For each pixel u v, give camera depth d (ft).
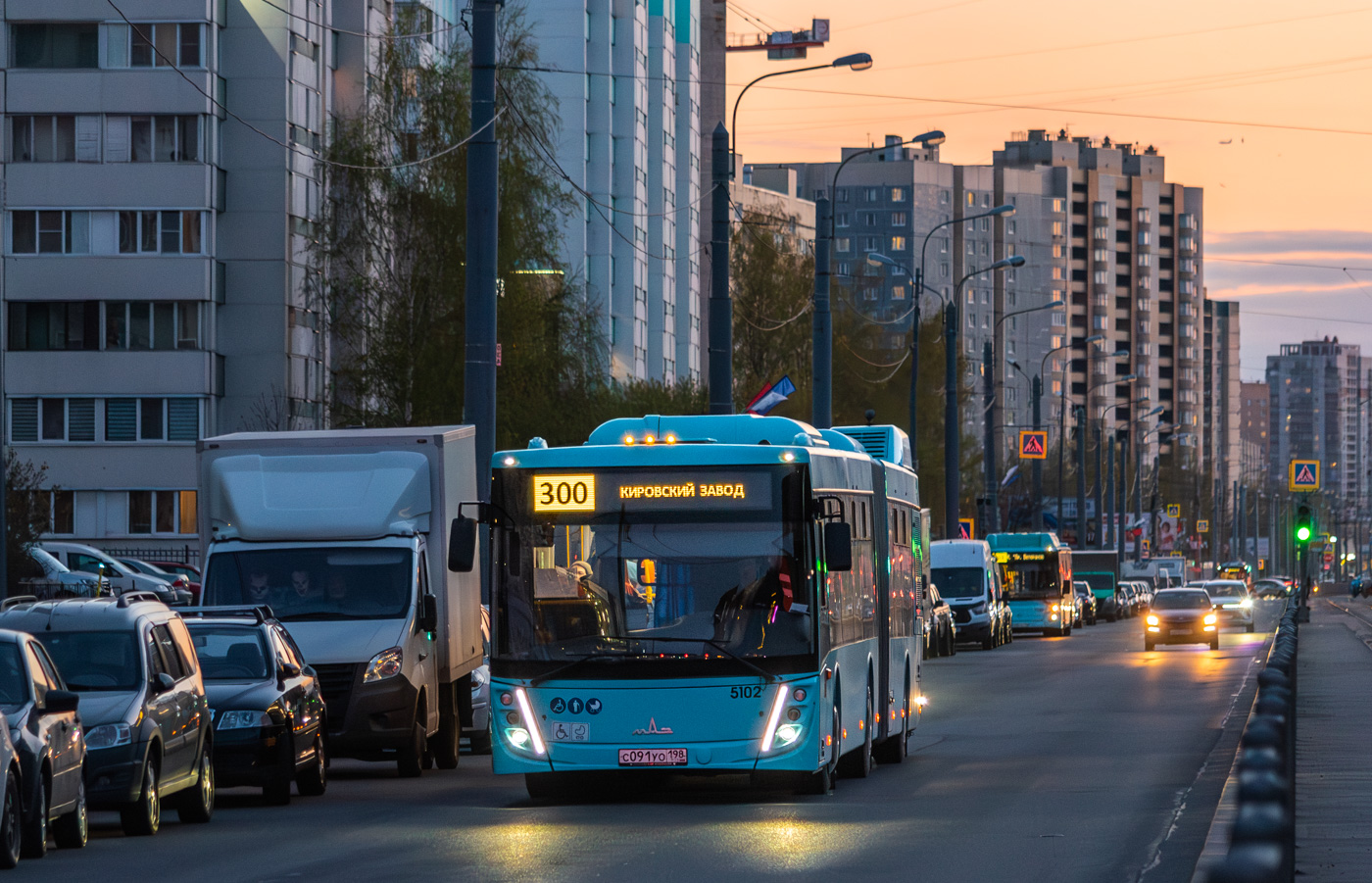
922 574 152.05
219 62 391.04
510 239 321.93
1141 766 119.96
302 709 111.75
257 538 127.85
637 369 589.32
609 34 576.20
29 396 391.45
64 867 78.79
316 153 378.73
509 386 315.58
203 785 99.71
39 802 80.38
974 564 349.20
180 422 390.01
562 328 331.98
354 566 127.24
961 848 80.28
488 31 150.00
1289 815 39.42
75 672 93.09
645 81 607.78
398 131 339.57
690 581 102.22
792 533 102.37
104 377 390.83
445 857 79.71
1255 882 23.53
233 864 79.05
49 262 390.83
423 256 330.54
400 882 71.77
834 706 106.52
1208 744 137.18
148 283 389.60
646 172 608.60
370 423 327.06
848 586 112.78
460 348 326.85
